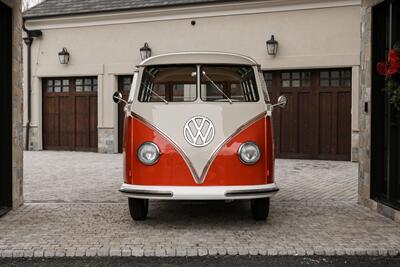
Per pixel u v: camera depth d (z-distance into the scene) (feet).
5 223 22.33
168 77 21.99
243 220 22.98
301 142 50.24
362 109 26.45
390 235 20.08
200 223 22.38
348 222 22.44
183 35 53.67
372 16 24.76
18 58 25.90
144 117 20.95
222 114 20.88
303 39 48.91
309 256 17.63
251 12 50.65
